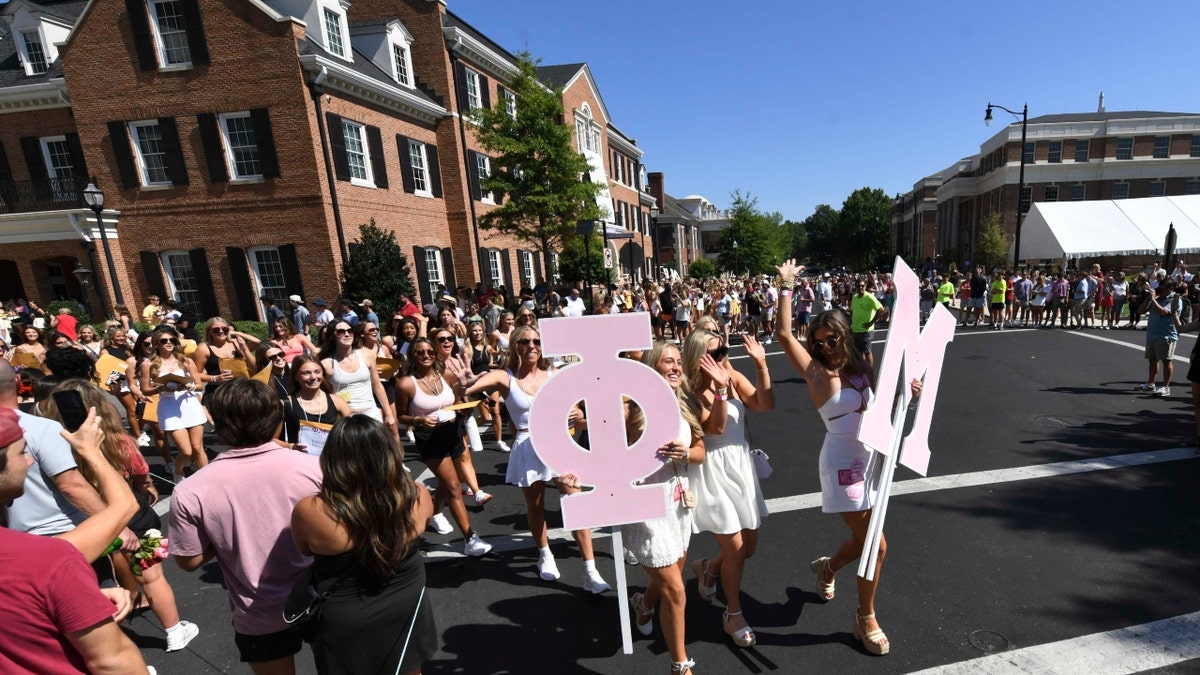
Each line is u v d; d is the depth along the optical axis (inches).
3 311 565.3
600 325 92.9
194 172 560.1
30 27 653.3
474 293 717.3
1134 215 854.5
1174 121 1488.7
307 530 72.6
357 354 192.4
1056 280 580.4
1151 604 122.3
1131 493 175.0
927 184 2598.4
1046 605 124.3
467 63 780.0
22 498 90.4
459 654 118.9
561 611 132.9
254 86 537.0
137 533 124.3
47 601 51.0
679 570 101.0
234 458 82.8
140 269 584.4
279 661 88.4
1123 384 316.5
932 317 123.3
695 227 2384.4
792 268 116.0
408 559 78.9
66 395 115.8
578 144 1089.4
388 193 645.3
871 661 110.7
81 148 613.9
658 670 112.0
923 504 175.6
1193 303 510.3
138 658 57.5
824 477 114.7
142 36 538.6
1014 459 208.7
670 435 96.5
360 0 733.3
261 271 577.9
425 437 150.9
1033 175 1562.5
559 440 95.2
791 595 133.5
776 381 381.1
